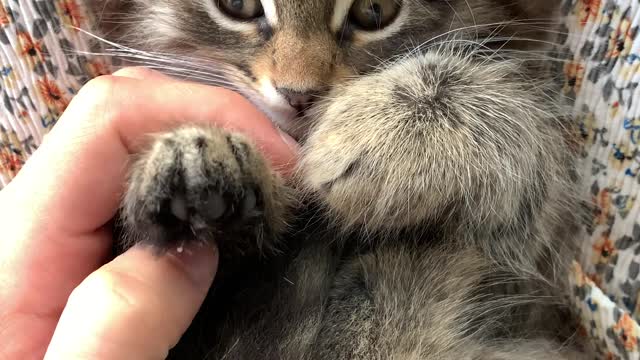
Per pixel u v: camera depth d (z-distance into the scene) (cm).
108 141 13
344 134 13
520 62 16
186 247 11
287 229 13
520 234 14
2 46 17
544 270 15
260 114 13
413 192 13
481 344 14
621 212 15
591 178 15
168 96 13
